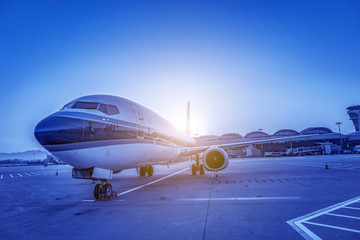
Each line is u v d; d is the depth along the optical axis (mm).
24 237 4414
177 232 4320
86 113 7684
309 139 82438
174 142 13859
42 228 4980
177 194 8633
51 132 6703
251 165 27344
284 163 28922
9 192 11523
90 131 7434
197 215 5480
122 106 9398
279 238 3830
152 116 11656
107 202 7695
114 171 10039
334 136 81500
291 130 96438
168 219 5246
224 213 5562
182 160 18609
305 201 6570
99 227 4875
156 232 4379
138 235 4258
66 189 11977
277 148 82938
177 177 15836
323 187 9062
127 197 8500
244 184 10672
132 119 9500
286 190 8570
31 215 6289
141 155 9969
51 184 14867
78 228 4871
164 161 13734
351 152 69062
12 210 7078
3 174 30109
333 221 4695
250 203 6555
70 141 6918
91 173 8109
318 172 15711
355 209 5605
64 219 5688
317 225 4465
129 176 18484
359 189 8484
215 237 3971
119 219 5441
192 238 3973
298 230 4195
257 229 4312
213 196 7883
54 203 7992
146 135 10195
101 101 8602
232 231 4250
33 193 10867
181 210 6062
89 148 7359
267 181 11539
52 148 6895
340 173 14656
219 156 13523
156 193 9094
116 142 8289
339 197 7039
